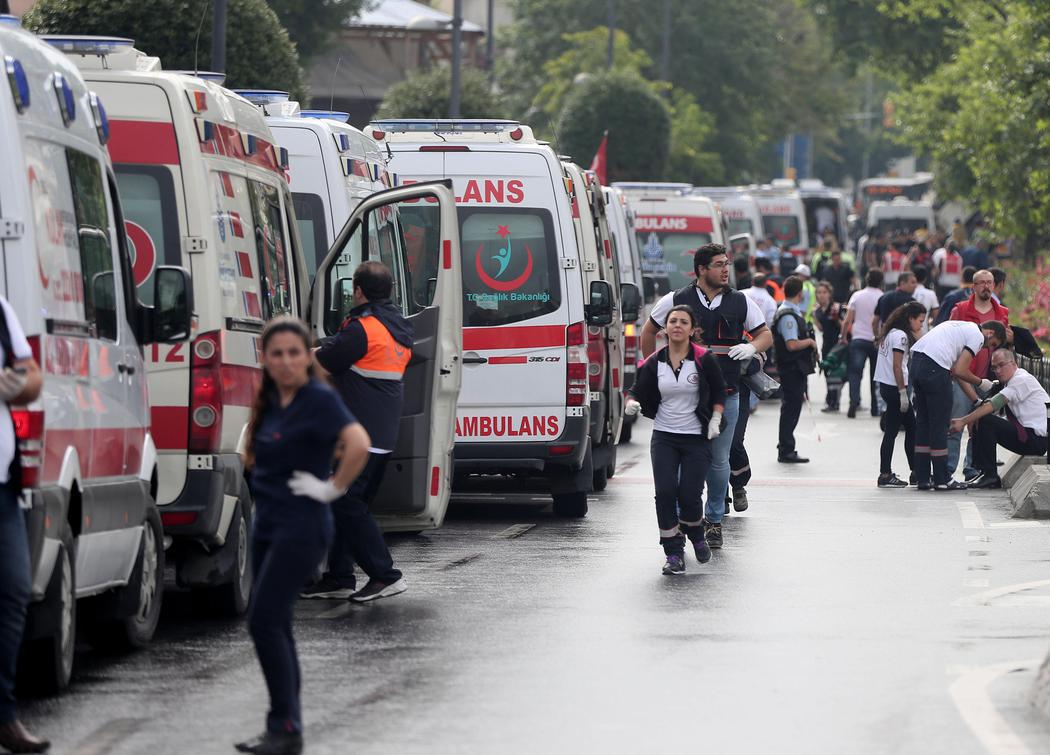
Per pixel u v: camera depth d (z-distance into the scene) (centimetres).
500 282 3941
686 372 3225
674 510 3212
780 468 5203
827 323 7544
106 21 5788
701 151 17075
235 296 2727
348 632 2620
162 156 2628
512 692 2205
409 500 3102
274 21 6131
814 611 2798
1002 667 2350
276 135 3512
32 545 1997
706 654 2442
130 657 2456
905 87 16100
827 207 17650
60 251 2145
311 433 1916
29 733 1945
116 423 2328
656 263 7906
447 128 4150
